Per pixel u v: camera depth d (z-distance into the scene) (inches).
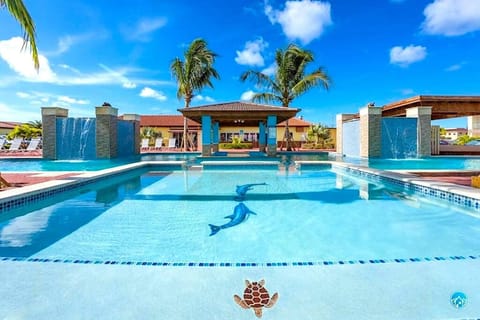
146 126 1321.4
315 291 109.8
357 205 256.1
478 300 103.3
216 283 116.3
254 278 120.6
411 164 534.3
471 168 468.8
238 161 561.6
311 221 208.8
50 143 634.8
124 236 177.2
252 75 908.6
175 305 101.4
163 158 700.0
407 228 191.3
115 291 110.0
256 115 637.3
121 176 412.2
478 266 131.6
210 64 893.8
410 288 112.0
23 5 266.4
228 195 301.3
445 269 128.1
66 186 292.5
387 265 133.1
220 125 1144.8
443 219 212.2
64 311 97.9
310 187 348.5
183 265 134.8
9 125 1801.2
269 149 644.1
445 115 756.6
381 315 95.6
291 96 899.4
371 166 505.7
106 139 637.3
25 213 230.1
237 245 162.6
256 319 93.9
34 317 94.9
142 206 253.9
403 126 633.6
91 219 213.8
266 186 355.3
